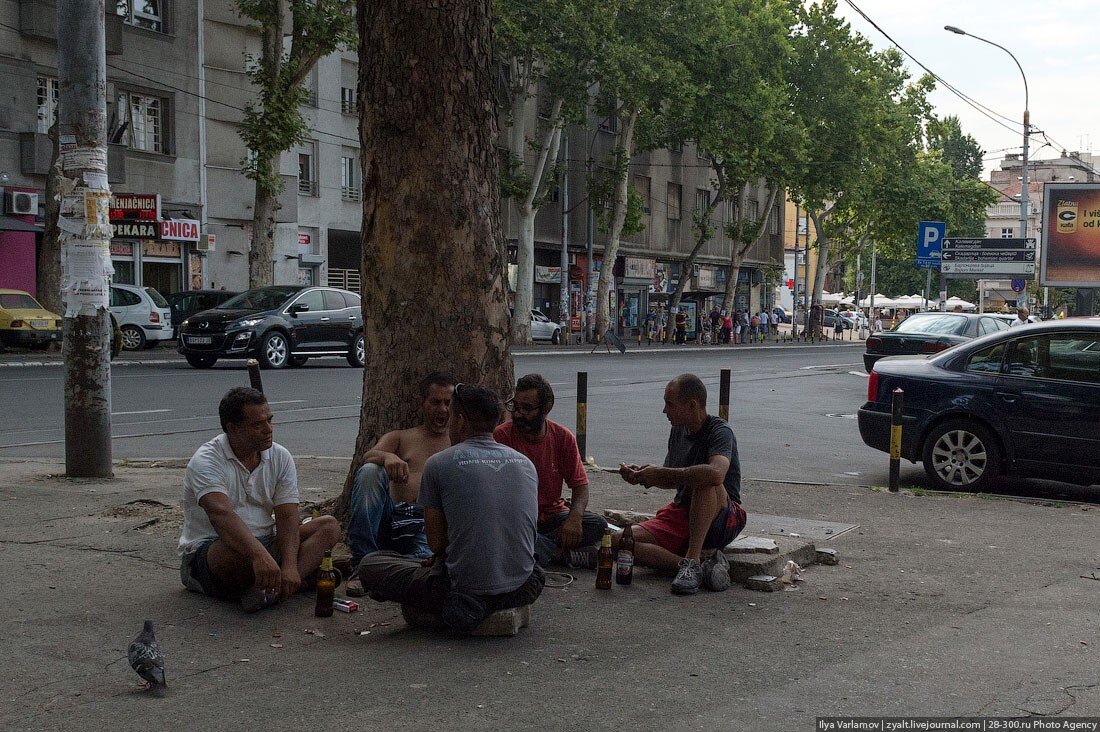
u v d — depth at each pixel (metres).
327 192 41.19
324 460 11.39
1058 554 7.45
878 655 5.20
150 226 31.33
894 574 6.88
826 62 50.50
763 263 69.81
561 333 44.72
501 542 5.33
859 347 51.31
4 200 30.27
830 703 4.52
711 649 5.27
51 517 8.06
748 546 6.75
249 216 37.88
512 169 38.50
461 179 6.88
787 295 99.94
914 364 10.77
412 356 6.91
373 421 7.04
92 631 5.37
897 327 23.70
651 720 4.29
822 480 11.07
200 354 24.33
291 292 26.08
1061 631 5.64
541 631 5.54
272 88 31.33
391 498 6.38
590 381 23.86
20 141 30.81
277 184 31.81
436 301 6.88
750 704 4.49
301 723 4.21
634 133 44.56
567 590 6.37
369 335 7.09
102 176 9.91
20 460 11.16
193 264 36.09
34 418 14.92
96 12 9.76
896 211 58.06
